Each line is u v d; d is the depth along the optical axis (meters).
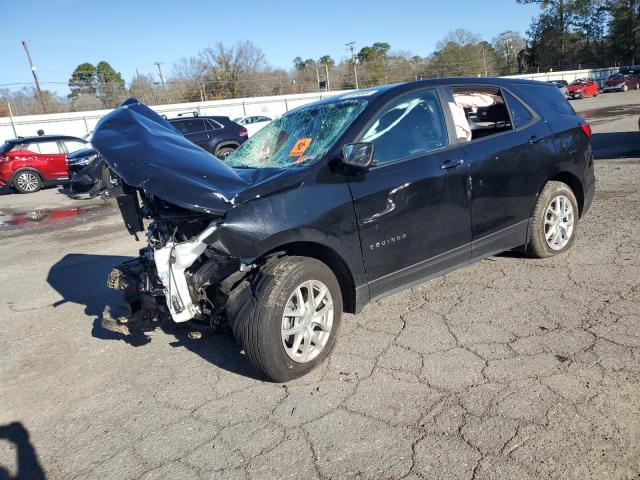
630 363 3.08
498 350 3.41
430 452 2.54
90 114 34.00
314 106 4.33
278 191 3.24
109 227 9.41
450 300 4.29
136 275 3.91
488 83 4.54
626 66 68.88
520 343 3.47
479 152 4.15
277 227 3.15
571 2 70.31
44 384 3.74
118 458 2.79
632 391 2.81
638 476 2.24
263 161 4.07
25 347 4.43
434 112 4.07
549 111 4.86
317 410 2.99
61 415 3.29
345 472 2.47
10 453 2.95
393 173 3.67
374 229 3.56
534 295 4.18
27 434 3.12
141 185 3.12
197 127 14.85
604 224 5.86
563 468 2.33
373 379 3.24
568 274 4.52
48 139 16.45
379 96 3.85
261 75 62.84
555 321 3.71
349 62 71.00
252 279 3.25
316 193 3.34
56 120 33.03
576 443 2.47
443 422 2.75
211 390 3.36
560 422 2.63
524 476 2.31
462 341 3.59
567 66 73.19
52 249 8.07
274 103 42.28
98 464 2.76
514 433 2.60
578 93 40.25
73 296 5.66
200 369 3.67
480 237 4.24
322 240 3.32
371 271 3.61
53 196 14.80
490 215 4.26
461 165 4.00
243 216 3.08
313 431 2.80
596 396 2.81
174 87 59.69
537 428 2.61
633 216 6.06
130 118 3.89
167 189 3.07
